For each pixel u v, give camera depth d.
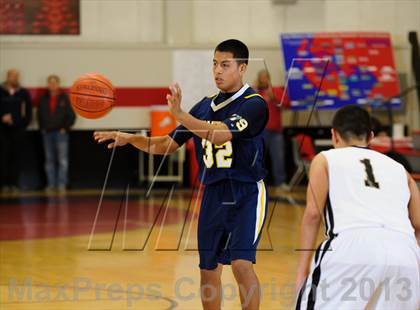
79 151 24.52
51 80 23.72
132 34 25.11
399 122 25.50
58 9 24.75
